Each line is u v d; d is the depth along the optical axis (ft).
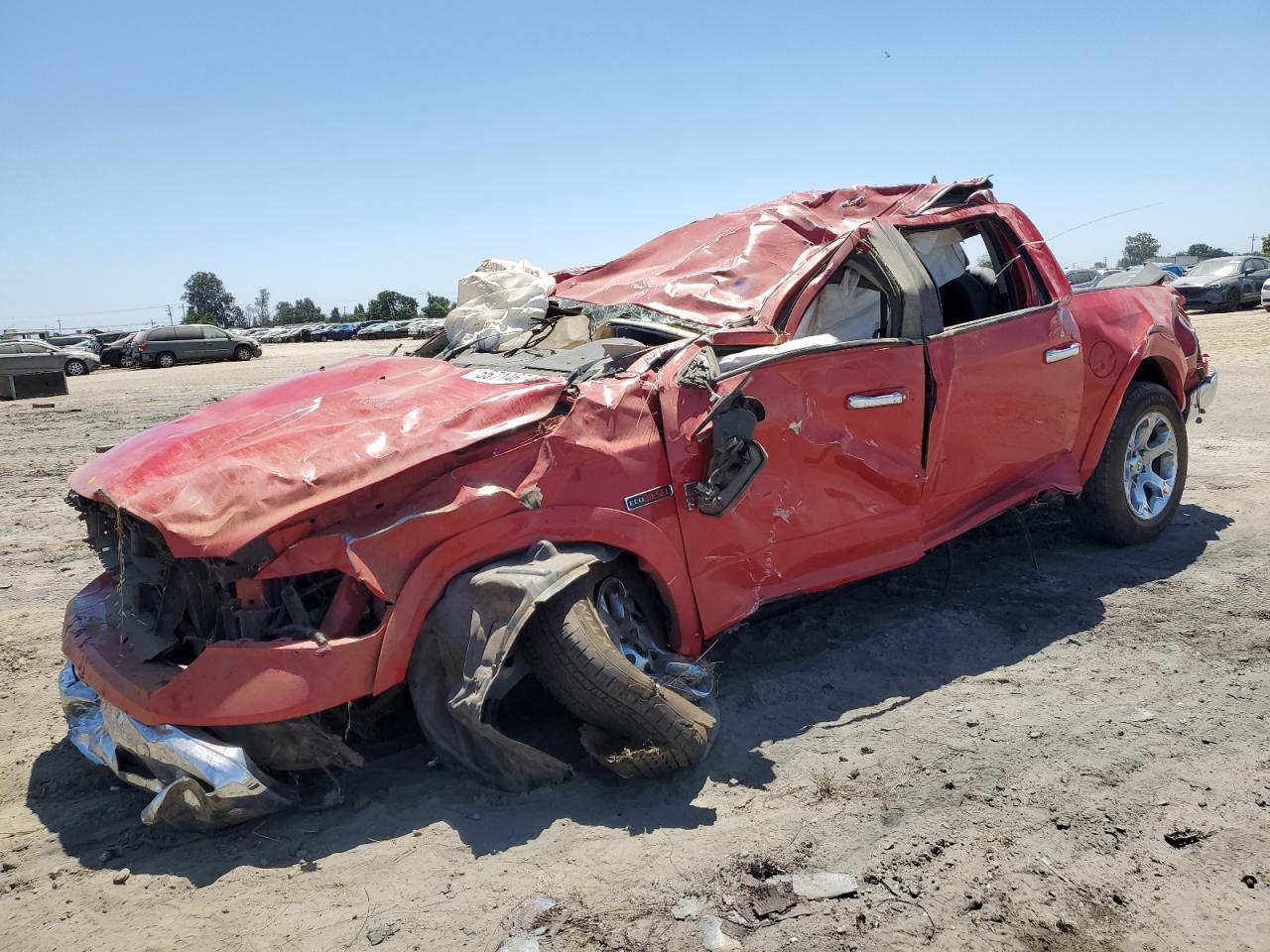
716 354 12.54
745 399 11.39
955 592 15.83
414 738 11.71
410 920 8.37
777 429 12.05
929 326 13.66
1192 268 84.02
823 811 9.78
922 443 13.66
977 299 17.02
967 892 8.45
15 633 16.51
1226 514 19.40
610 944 7.95
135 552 11.27
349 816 10.11
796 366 12.23
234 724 9.42
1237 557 16.78
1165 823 9.34
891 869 8.82
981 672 12.93
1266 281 73.56
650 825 9.66
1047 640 13.88
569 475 10.85
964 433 14.16
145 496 10.00
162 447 11.15
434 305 294.46
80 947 8.27
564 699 10.07
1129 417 16.98
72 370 110.93
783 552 12.48
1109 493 16.97
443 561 10.08
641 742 10.16
